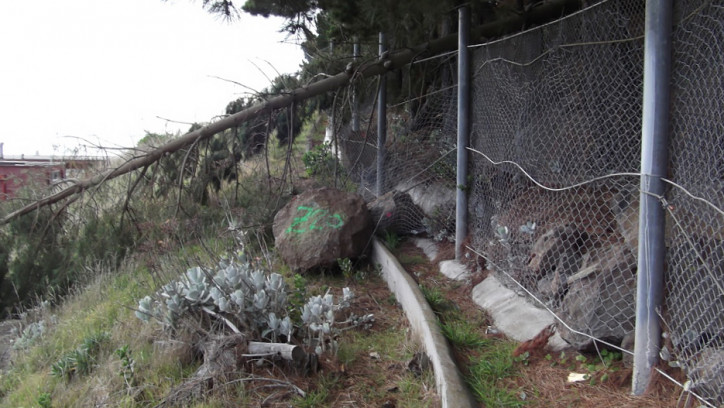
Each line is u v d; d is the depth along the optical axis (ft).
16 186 34.12
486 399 11.39
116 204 33.09
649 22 10.16
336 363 14.10
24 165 34.83
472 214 20.71
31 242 30.63
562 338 12.93
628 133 14.48
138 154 32.71
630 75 14.80
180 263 21.63
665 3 9.95
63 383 15.21
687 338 9.98
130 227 31.42
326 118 43.93
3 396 17.20
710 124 9.51
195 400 12.52
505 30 26.07
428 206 25.49
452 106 24.27
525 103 17.28
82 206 32.30
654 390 10.32
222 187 34.78
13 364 19.74
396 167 29.07
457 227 21.15
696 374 9.66
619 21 15.15
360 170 35.40
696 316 9.90
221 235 26.50
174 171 32.99
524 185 17.65
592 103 15.31
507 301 16.19
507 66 18.37
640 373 10.61
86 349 16.22
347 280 21.70
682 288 9.84
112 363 14.89
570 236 15.08
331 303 15.26
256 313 15.30
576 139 16.01
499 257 17.80
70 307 24.50
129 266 26.48
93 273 27.73
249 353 13.92
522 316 14.99
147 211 32.48
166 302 15.99
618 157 14.74
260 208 30.04
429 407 11.64
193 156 32.45
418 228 25.82
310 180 36.37
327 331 14.19
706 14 9.50
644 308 10.48
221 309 14.78
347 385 13.17
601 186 15.16
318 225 22.82
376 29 28.19
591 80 15.57
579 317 12.66
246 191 33.47
